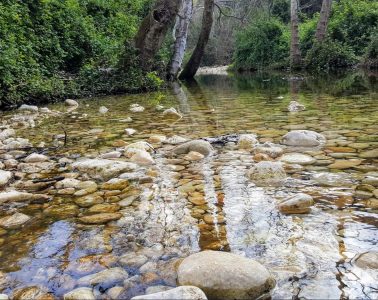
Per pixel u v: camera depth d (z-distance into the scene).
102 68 9.59
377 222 1.61
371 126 3.57
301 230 1.58
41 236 1.66
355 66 16.50
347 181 2.11
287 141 3.06
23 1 8.59
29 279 1.33
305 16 26.12
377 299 1.11
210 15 15.87
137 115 5.30
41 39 8.66
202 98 7.57
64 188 2.27
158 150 3.09
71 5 10.82
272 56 24.39
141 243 1.56
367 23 18.30
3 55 6.32
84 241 1.59
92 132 4.06
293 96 6.87
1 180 2.33
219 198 2.00
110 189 2.22
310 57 17.62
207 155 2.87
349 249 1.41
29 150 3.29
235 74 20.77
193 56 16.64
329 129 3.53
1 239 1.65
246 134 3.30
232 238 1.55
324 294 1.16
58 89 7.73
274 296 1.17
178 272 1.29
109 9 13.75
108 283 1.27
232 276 1.19
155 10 10.27
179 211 1.86
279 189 2.07
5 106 6.37
